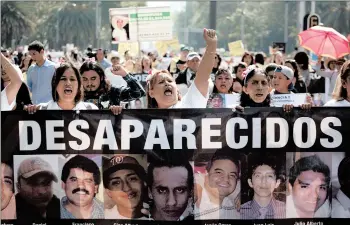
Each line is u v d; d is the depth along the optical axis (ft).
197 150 17.89
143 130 17.84
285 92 23.66
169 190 17.92
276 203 17.99
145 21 42.32
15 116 17.87
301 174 17.99
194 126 17.85
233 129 17.89
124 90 23.34
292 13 186.50
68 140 17.90
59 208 17.98
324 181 17.99
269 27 212.02
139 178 17.92
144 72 44.52
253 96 19.29
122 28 42.52
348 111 17.84
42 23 182.80
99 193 17.95
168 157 17.89
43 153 17.93
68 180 17.94
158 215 17.94
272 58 48.29
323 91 38.37
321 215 18.03
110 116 17.84
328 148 17.98
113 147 17.89
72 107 18.83
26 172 17.94
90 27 186.29
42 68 31.17
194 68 31.60
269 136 17.93
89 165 17.94
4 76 23.40
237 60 63.93
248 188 17.97
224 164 17.94
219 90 25.25
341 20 153.28
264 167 17.95
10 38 161.58
